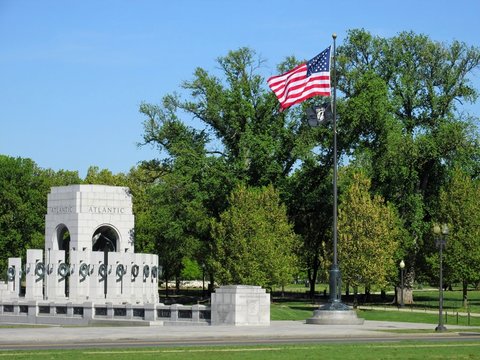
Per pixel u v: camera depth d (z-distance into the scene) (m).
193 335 48.53
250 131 101.88
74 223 86.31
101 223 87.12
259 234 92.69
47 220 89.38
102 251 88.50
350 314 63.59
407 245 96.50
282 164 106.56
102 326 63.50
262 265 92.06
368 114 97.81
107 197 87.75
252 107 103.12
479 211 94.38
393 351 39.31
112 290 83.94
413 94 103.44
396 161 98.88
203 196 100.44
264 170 103.25
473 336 53.03
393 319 77.12
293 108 104.31
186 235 103.94
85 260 84.00
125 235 88.44
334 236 65.12
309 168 105.94
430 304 104.19
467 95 102.81
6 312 76.69
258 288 62.34
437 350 40.22
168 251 118.25
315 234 114.00
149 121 105.12
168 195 101.88
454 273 93.62
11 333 48.97
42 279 85.56
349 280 87.62
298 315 80.06
